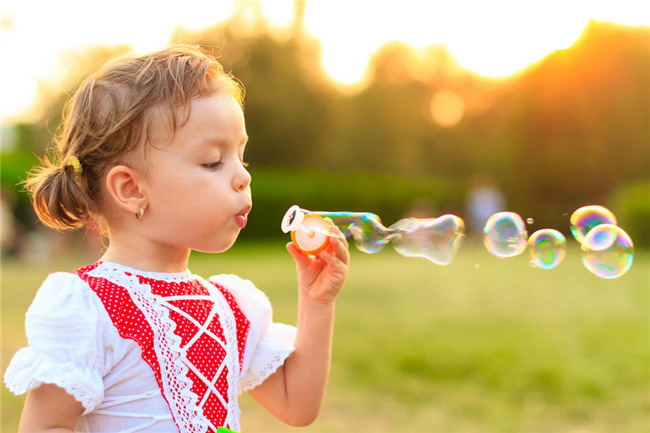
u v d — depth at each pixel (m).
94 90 1.27
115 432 1.17
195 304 1.29
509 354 4.20
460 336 4.73
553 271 9.98
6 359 3.81
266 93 19.95
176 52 1.31
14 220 11.55
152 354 1.20
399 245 1.68
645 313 5.89
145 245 1.26
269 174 17.16
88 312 1.18
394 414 3.12
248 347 1.39
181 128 1.21
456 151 26.00
